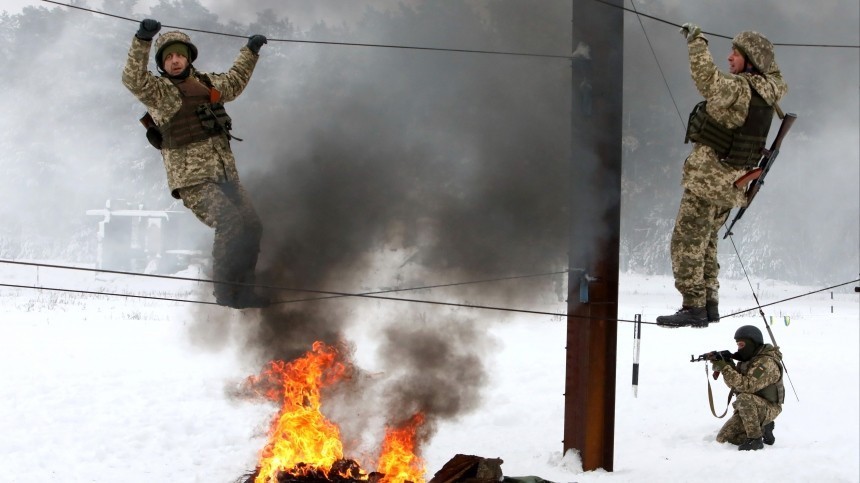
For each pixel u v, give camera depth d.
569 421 8.65
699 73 5.96
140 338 16.84
